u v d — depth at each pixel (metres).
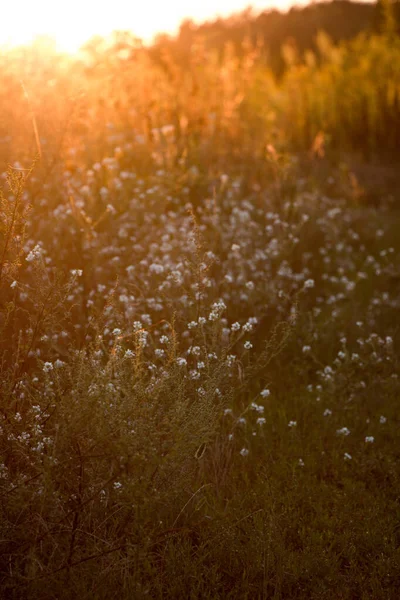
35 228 5.00
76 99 5.86
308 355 5.11
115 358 2.93
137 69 9.06
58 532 2.77
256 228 6.19
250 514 3.20
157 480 2.79
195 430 2.83
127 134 7.61
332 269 6.73
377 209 9.21
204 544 3.04
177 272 4.31
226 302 5.12
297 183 7.79
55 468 2.66
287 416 4.38
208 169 7.67
